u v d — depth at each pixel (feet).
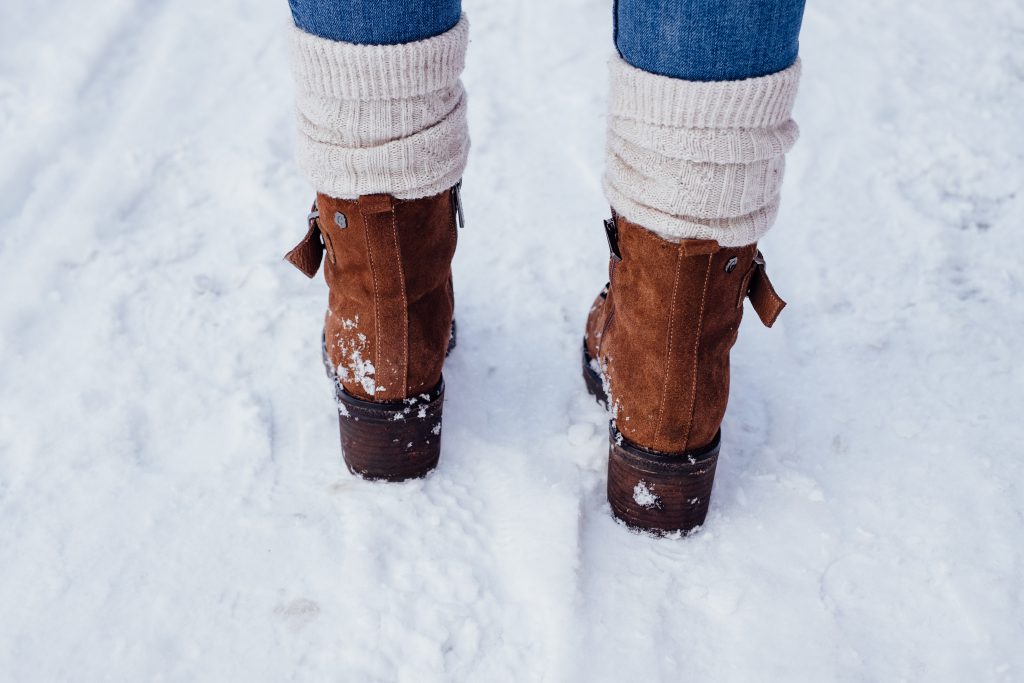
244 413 5.58
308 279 6.73
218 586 4.64
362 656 4.34
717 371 4.68
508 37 9.30
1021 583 4.76
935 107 8.45
